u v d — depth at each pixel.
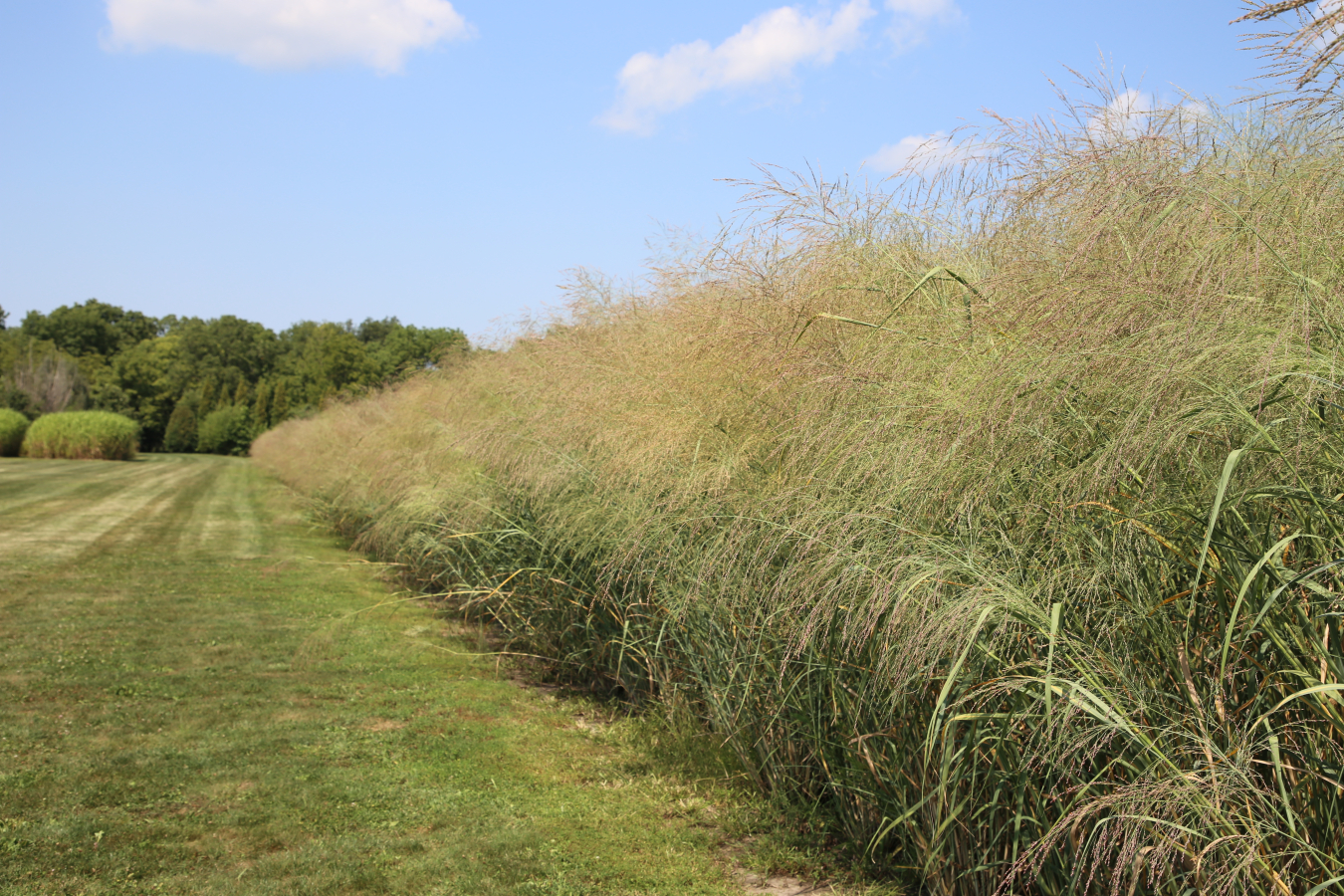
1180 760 2.16
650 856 3.79
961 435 2.59
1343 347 2.06
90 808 4.24
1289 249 2.38
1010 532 2.61
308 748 5.18
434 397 11.55
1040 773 2.53
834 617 3.19
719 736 4.72
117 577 10.99
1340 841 1.97
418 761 5.00
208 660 7.19
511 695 6.43
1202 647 2.22
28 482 26.84
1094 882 2.37
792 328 4.09
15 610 8.83
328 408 23.62
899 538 2.73
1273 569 1.99
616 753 5.16
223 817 4.18
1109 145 3.19
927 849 3.03
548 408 6.86
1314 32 2.48
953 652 2.55
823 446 3.35
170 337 109.56
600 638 6.13
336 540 16.02
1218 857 2.03
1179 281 2.39
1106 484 2.21
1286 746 2.09
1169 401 2.13
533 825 4.12
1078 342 2.44
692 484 4.41
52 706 5.82
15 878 3.53
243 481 31.77
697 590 4.21
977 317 3.21
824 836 3.80
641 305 7.67
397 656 7.52
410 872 3.66
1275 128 3.12
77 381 59.09
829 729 3.60
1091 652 2.33
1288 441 2.04
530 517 6.88
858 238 4.47
